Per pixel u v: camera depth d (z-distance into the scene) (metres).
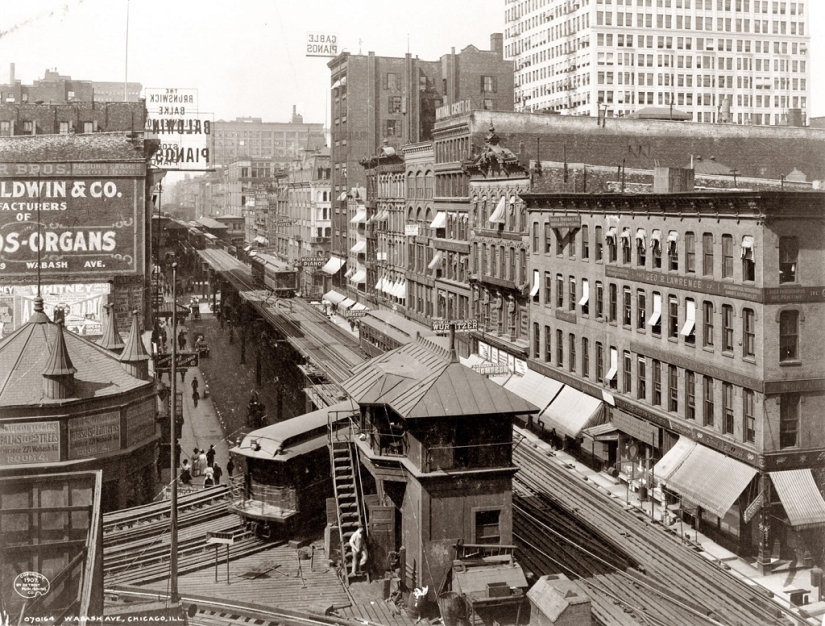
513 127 67.00
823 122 88.62
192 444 53.31
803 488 33.59
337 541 32.34
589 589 29.88
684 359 39.25
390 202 91.38
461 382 29.69
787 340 34.19
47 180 58.22
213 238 143.62
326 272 117.19
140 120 71.19
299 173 131.38
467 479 29.02
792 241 34.16
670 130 68.12
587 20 118.31
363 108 110.50
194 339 96.12
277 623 26.98
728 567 33.31
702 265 38.12
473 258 67.88
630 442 44.47
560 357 53.44
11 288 57.97
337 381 55.28
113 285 59.38
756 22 123.94
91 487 25.02
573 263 51.00
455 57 105.31
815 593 30.81
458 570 28.16
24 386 36.91
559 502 40.22
